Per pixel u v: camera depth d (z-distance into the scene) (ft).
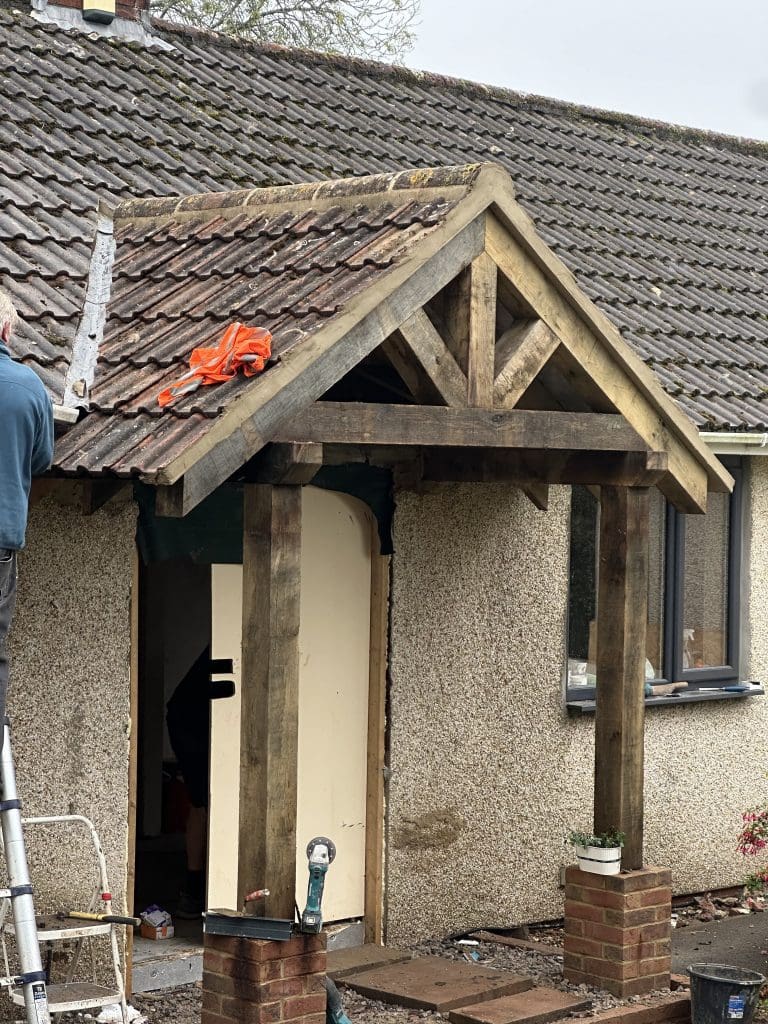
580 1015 22.86
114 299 23.18
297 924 19.75
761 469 34.17
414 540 27.58
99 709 23.30
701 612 33.58
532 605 29.45
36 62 33.37
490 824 28.78
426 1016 22.98
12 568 16.97
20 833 17.65
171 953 24.35
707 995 22.77
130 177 29.01
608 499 24.29
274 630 19.36
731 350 33.99
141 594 34.35
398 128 38.22
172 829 35.14
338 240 21.58
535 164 39.93
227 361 19.12
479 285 20.94
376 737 27.25
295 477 19.26
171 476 17.67
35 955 17.37
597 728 24.36
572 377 23.03
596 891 24.09
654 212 40.16
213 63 37.45
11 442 16.85
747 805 33.63
